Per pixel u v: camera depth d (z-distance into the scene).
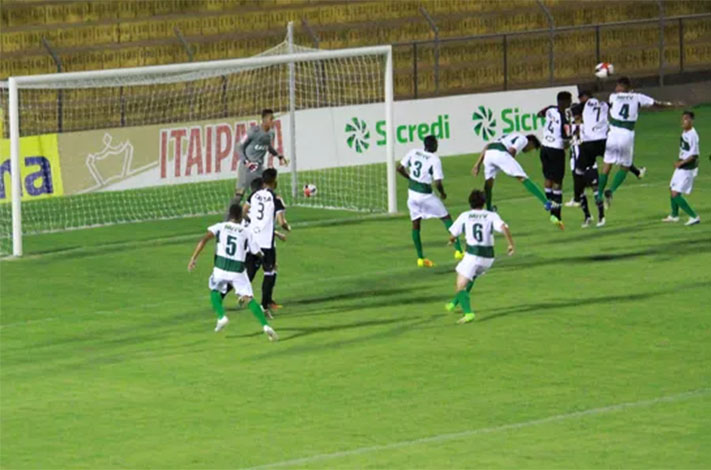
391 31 122.81
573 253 64.56
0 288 60.94
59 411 41.84
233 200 73.38
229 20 119.62
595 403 40.56
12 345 50.91
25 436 39.25
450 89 121.75
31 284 61.62
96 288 60.56
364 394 42.53
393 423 39.22
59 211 81.25
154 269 64.31
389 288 58.66
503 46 116.12
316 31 120.25
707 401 40.38
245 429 39.12
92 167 86.62
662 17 124.06
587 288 56.97
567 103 70.56
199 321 53.81
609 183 85.88
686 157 70.38
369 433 38.28
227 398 42.62
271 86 111.19
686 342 47.78
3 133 94.75
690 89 124.06
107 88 104.31
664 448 35.81
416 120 98.31
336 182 89.38
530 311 53.22
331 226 74.25
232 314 54.84
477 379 43.81
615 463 34.66
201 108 108.19
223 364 47.00
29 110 100.00
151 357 48.34
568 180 88.62
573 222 72.94
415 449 36.50
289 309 55.38
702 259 62.16
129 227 76.00
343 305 55.69
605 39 131.12
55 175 85.25
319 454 36.38
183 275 62.88
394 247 67.88
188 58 113.31
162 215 79.62
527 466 34.62
